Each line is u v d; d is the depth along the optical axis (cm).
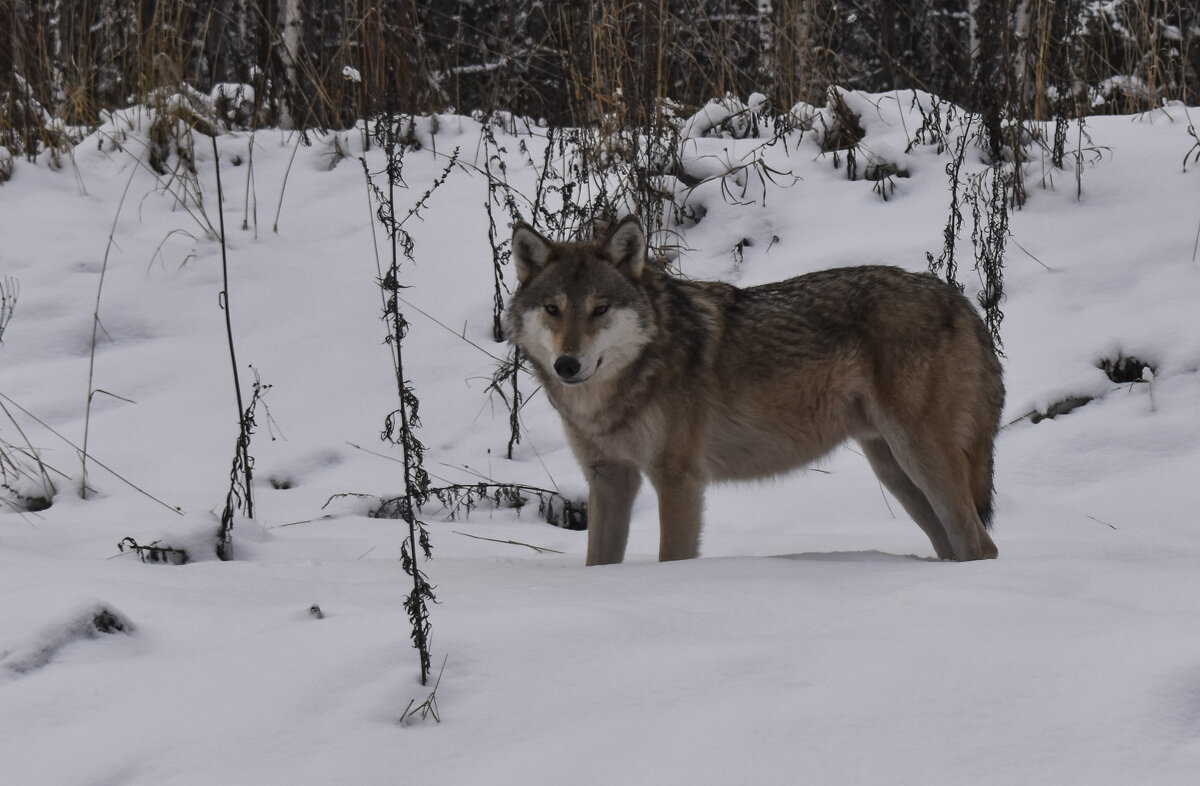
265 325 949
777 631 380
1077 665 325
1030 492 745
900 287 585
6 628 389
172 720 321
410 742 310
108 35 1277
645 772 288
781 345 591
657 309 581
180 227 1059
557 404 600
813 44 1199
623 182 1002
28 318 937
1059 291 885
